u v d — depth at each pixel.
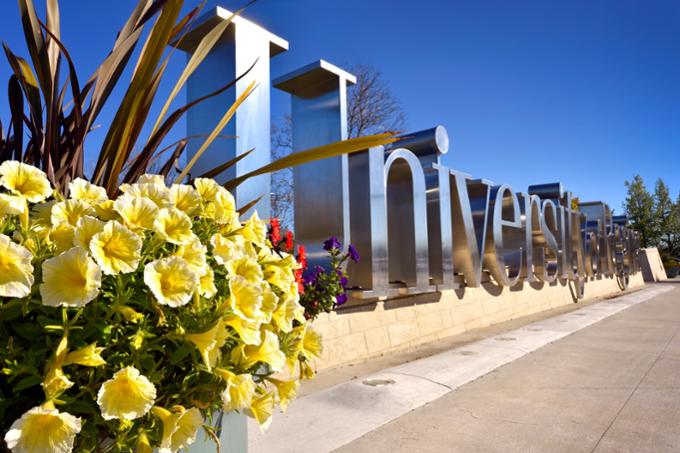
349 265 6.42
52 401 1.08
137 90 1.96
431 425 3.90
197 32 4.33
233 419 1.70
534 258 12.68
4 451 1.12
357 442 3.52
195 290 1.34
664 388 5.07
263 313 1.42
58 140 2.15
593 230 18.97
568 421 4.04
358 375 5.56
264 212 4.37
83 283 1.14
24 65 2.05
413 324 7.69
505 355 6.59
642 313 12.63
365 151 6.36
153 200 1.45
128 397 1.13
